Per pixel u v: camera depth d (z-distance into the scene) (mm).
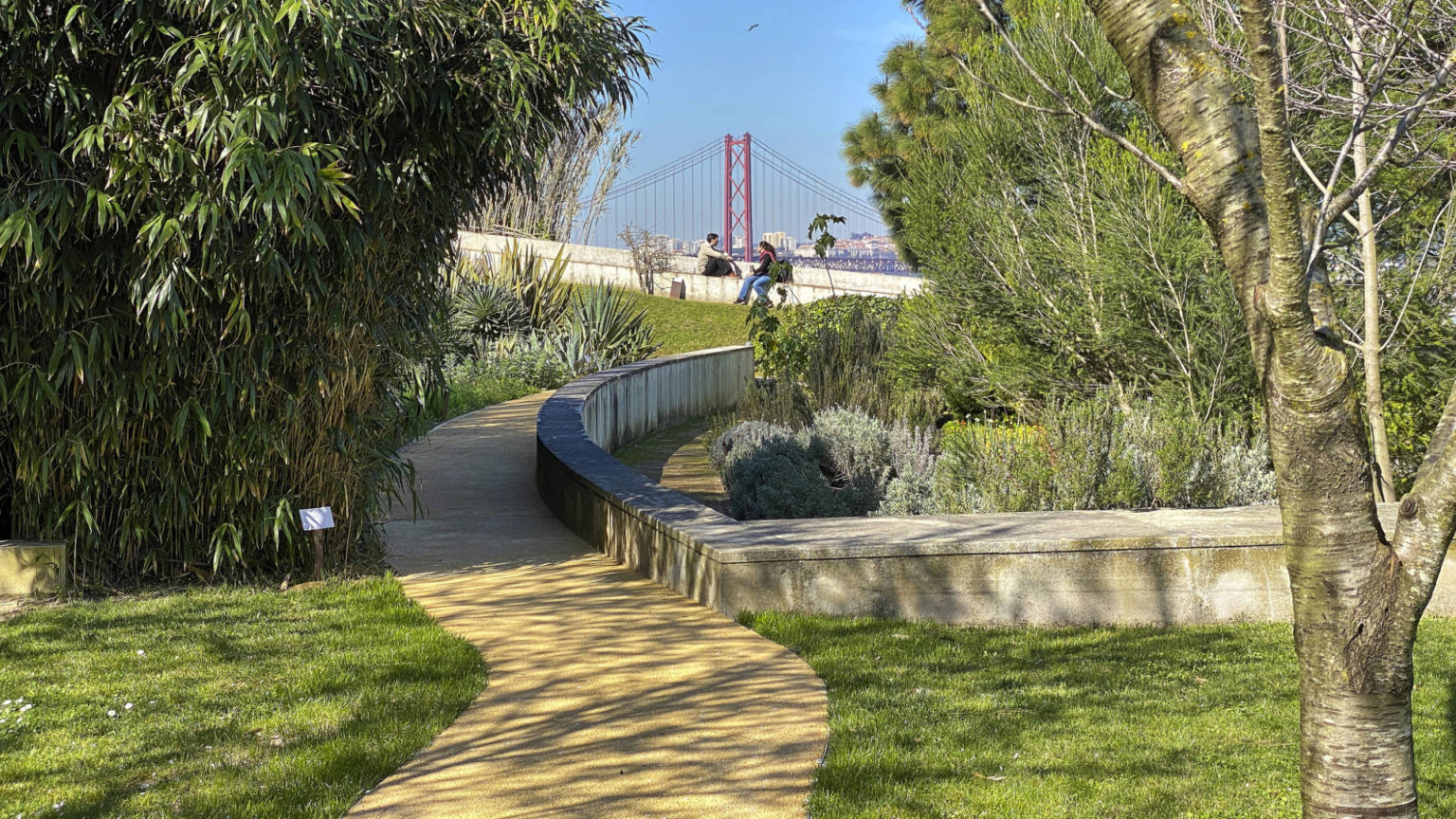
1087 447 8289
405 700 4844
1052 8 10711
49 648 5488
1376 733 2891
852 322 16031
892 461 10609
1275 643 5945
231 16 5395
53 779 4008
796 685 5148
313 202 5855
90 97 5766
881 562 6289
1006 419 11719
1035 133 10695
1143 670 5461
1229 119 2836
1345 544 2852
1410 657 2885
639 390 15992
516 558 7816
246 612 6172
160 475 6457
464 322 20266
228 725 4547
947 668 5445
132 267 5906
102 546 6602
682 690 5059
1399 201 9023
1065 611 6305
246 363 6359
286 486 6879
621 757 4281
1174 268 9406
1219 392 9516
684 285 32469
